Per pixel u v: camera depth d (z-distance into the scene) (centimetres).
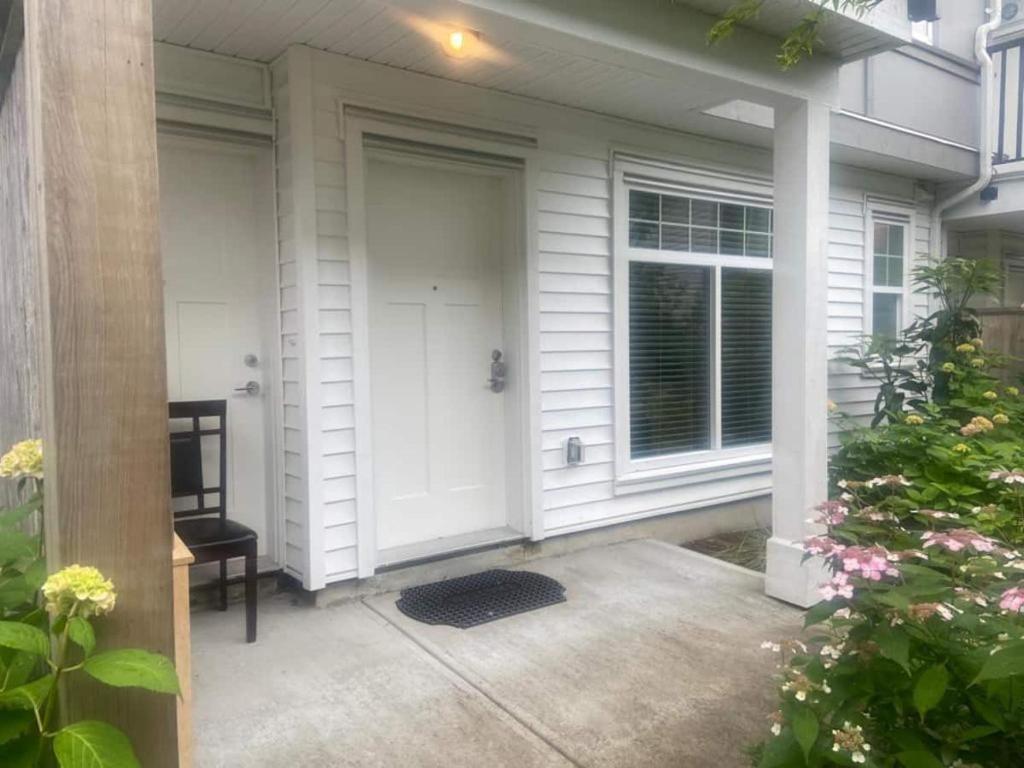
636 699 250
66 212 124
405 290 376
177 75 313
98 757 112
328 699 249
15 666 128
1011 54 679
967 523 218
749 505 516
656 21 285
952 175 630
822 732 154
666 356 473
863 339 591
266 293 344
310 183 324
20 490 188
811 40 251
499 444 414
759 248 521
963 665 150
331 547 336
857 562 158
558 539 421
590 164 427
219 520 307
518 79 366
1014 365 571
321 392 330
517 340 404
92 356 127
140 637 131
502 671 271
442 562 373
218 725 232
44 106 123
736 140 491
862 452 409
